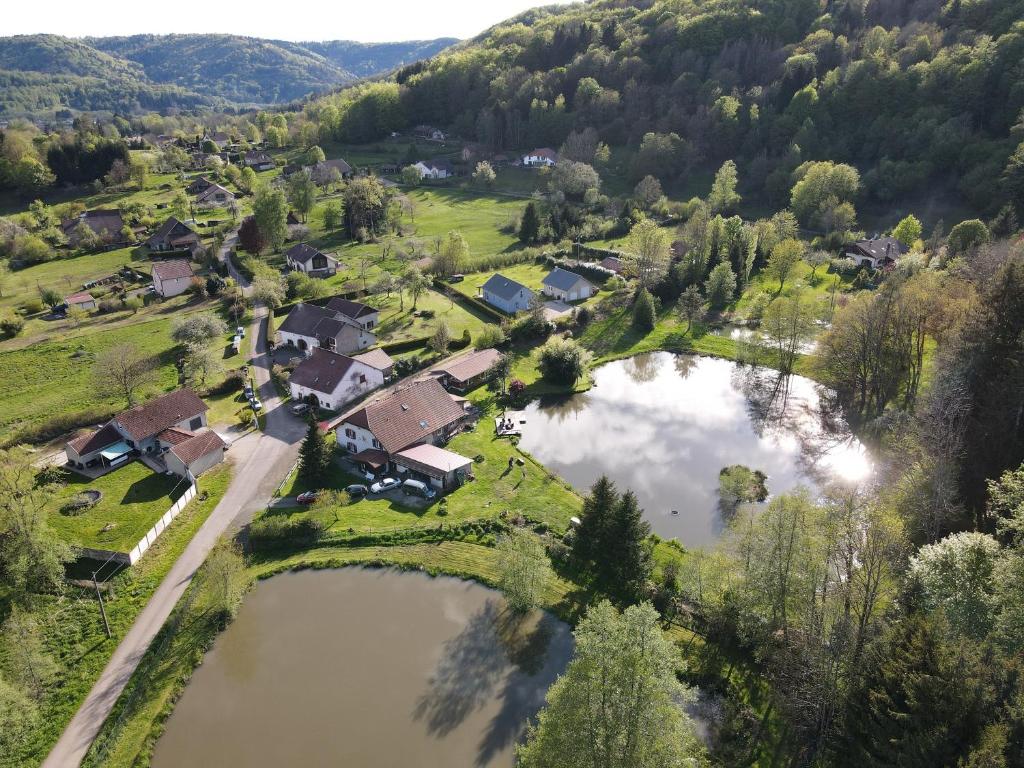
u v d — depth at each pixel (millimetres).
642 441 73812
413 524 56375
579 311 105875
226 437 70688
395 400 68938
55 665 42094
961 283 71250
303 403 77875
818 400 82688
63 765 36719
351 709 40344
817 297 105812
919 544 46844
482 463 66500
